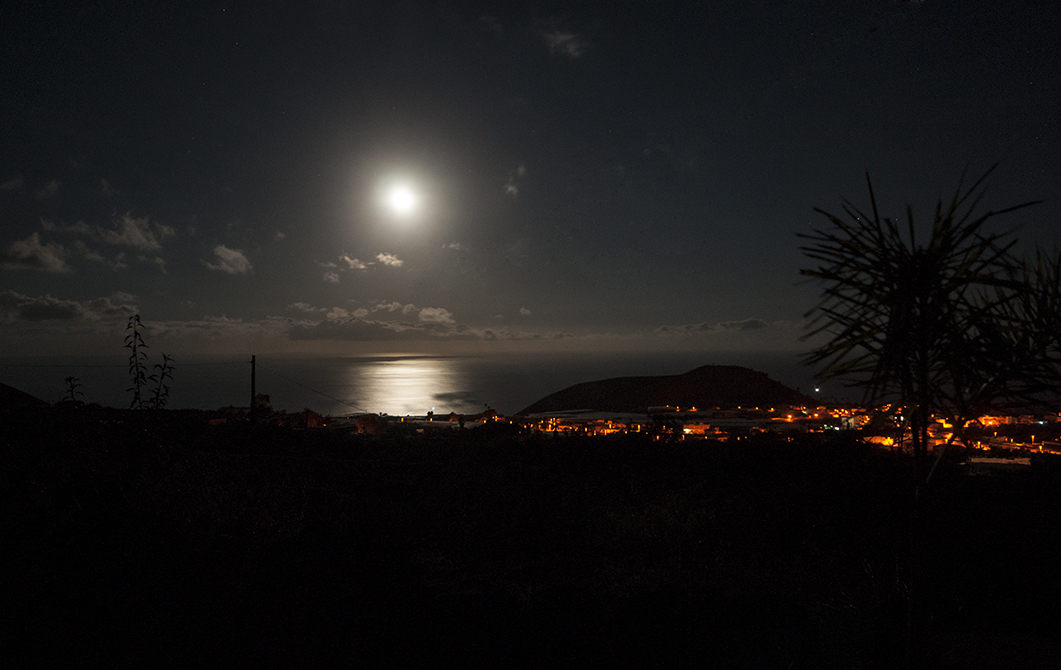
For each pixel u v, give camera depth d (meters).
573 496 10.95
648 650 4.82
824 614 5.16
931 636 4.43
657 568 7.04
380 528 8.88
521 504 10.54
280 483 10.83
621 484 11.82
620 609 5.78
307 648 5.02
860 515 8.23
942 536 6.40
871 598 4.99
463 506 10.52
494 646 5.05
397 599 6.16
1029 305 3.48
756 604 5.70
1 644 4.79
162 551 7.11
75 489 8.11
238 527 8.33
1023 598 5.18
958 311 3.12
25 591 5.60
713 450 13.62
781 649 4.61
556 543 8.41
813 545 7.43
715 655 4.62
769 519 8.64
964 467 11.14
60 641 4.95
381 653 4.94
